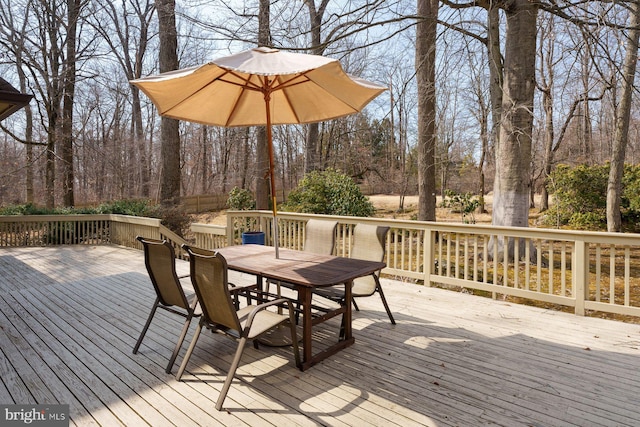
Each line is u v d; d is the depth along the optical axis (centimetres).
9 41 1180
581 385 266
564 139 1397
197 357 311
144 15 1797
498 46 686
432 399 249
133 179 2073
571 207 1046
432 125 850
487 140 749
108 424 225
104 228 905
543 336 350
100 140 2000
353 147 2283
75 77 1350
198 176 2453
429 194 866
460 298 463
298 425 224
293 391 260
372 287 377
